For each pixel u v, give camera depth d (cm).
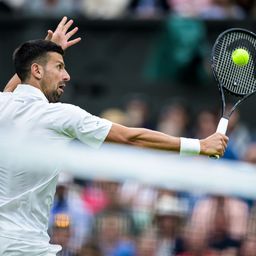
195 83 4903
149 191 3559
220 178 2742
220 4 5056
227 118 2683
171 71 4931
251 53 2772
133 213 3544
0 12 5109
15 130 2416
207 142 2434
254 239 3534
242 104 4784
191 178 2705
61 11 5112
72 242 3412
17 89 2486
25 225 2417
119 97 4981
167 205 3522
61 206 3459
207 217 3541
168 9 5119
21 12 5134
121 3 5150
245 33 2780
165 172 2667
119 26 5006
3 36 5081
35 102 2442
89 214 3512
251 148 4162
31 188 2417
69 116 2397
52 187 2456
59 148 2417
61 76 2512
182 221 3534
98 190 3600
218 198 3556
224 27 4869
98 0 5144
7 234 2392
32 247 2417
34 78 2491
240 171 2802
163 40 4938
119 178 2762
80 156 2553
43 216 2456
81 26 5034
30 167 2405
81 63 5031
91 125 2389
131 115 4756
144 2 5144
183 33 4875
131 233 3528
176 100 4897
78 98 5003
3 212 2409
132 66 4994
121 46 5009
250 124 4775
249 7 5053
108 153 2612
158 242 3509
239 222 3547
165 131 4650
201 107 4866
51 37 2736
